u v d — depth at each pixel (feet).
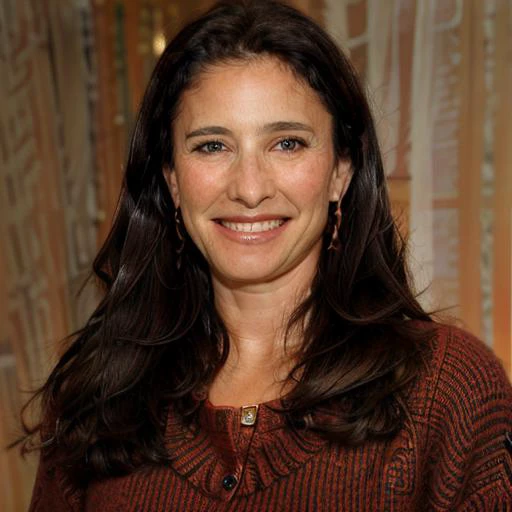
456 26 9.09
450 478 4.75
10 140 10.49
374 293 5.49
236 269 5.13
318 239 5.41
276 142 4.96
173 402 5.43
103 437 5.42
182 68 5.11
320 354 5.13
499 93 8.95
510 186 9.02
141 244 5.97
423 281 9.41
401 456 4.79
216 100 4.91
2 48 10.33
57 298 10.90
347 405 4.95
